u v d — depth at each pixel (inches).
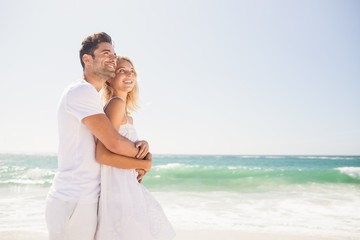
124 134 116.2
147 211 115.5
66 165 104.1
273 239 237.3
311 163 1614.2
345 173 723.4
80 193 100.8
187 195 486.0
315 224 288.0
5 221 294.7
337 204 397.4
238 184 636.1
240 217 319.9
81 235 101.4
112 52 114.3
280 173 770.2
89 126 102.1
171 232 120.6
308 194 493.7
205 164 1641.2
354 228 273.3
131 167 109.2
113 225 104.5
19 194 477.4
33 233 248.1
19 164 1376.7
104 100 127.7
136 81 133.6
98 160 105.1
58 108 108.9
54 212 101.7
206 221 300.8
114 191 106.7
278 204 399.9
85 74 115.1
